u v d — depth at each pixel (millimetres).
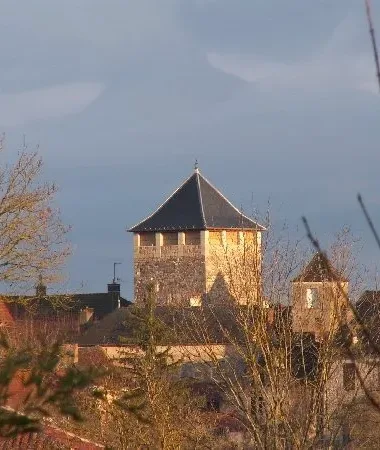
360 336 53312
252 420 69125
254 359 70938
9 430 22938
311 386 68875
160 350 108438
